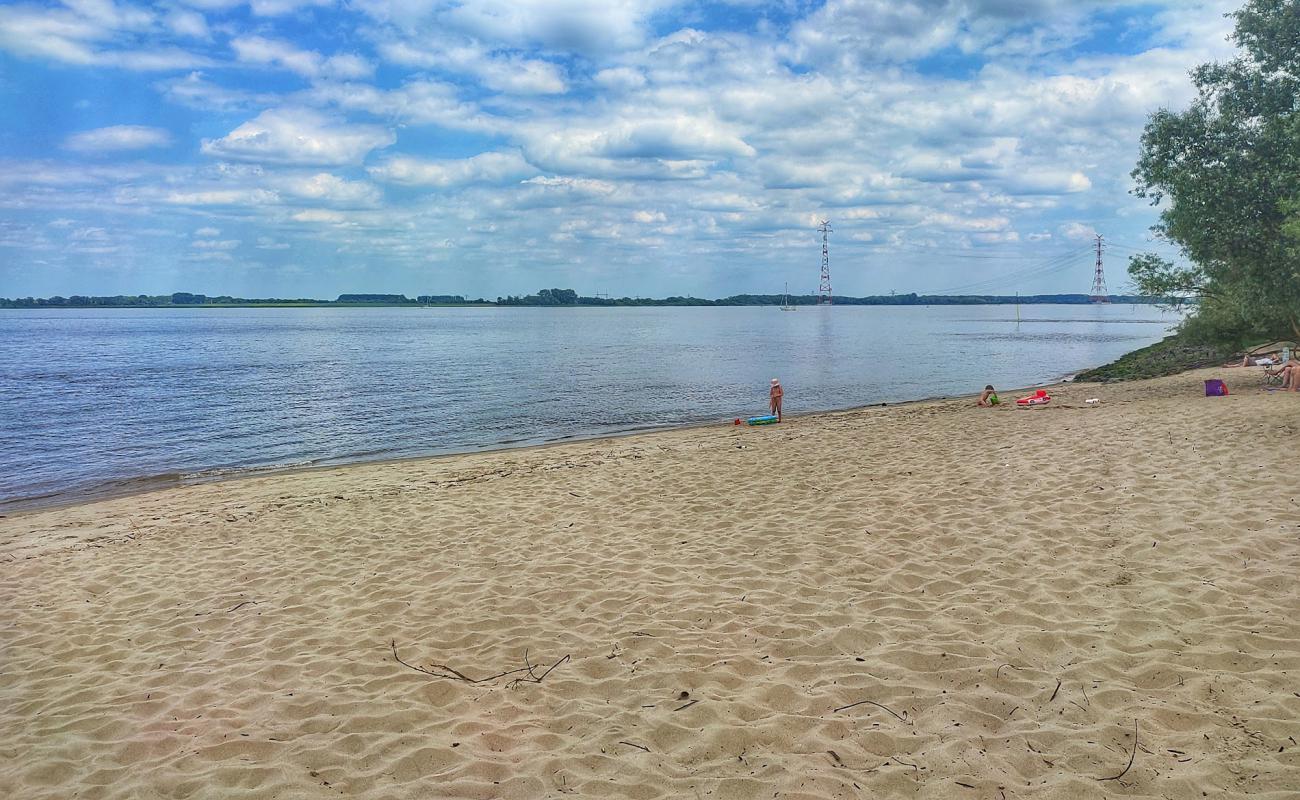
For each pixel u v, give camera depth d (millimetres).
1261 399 15211
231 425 23156
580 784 4031
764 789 3900
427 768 4254
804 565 7297
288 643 6164
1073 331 93625
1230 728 4145
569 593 6980
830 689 4906
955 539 7719
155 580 8094
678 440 17016
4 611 7270
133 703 5215
